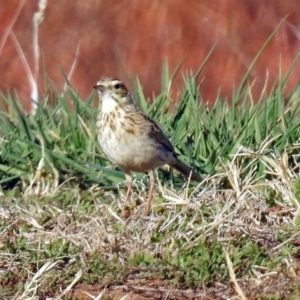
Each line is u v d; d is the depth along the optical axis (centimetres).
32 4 2200
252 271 998
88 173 1338
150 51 2170
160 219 1118
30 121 1452
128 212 1183
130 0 2259
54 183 1317
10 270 1025
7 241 1080
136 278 1002
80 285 992
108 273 1008
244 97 1565
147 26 2202
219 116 1453
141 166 1255
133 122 1234
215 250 1032
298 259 1018
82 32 2186
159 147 1249
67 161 1338
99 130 1262
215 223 1074
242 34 2177
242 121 1404
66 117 1464
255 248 1033
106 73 2139
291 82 2073
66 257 1041
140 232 1096
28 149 1385
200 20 2191
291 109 1439
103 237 1070
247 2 2212
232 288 976
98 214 1159
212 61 2134
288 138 1345
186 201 1143
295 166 1245
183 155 1340
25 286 973
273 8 2206
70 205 1220
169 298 966
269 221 1104
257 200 1130
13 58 2125
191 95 1427
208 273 995
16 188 1321
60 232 1088
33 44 2153
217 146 1340
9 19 2184
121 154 1247
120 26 2205
